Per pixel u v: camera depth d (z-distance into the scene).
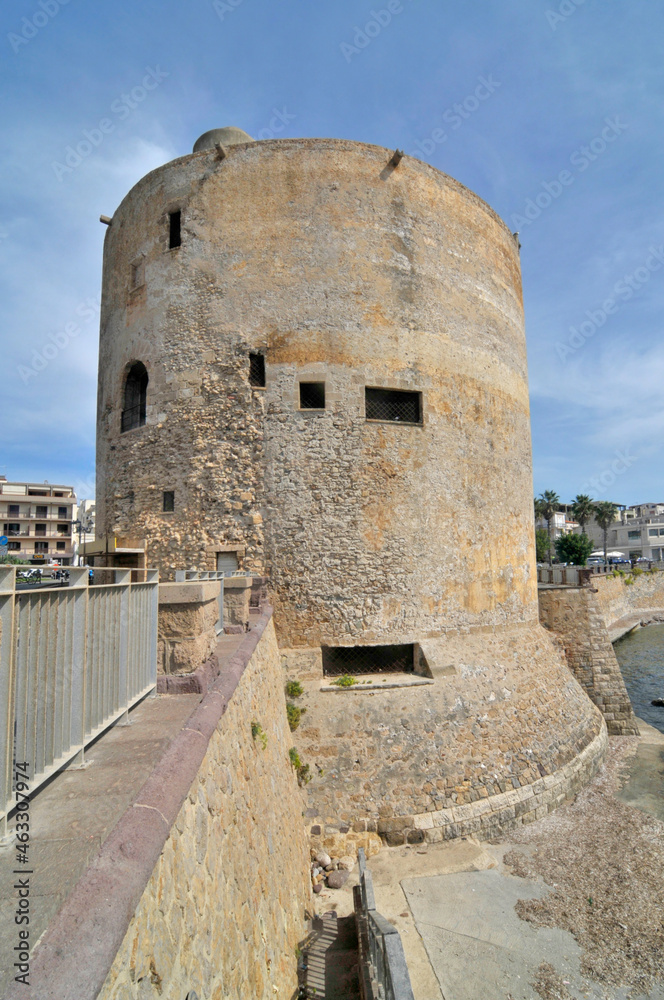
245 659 6.48
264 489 12.35
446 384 13.62
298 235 12.91
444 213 14.31
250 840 4.95
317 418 12.46
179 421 12.99
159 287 13.64
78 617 3.22
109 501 14.45
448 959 7.45
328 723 10.88
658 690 25.03
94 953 1.78
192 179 13.53
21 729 2.58
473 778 11.04
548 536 71.31
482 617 13.48
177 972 2.56
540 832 10.80
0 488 61.22
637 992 6.95
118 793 2.85
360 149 13.37
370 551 12.22
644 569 59.09
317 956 6.73
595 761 13.90
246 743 5.71
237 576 10.16
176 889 2.78
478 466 14.09
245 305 12.84
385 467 12.55
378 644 11.92
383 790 10.43
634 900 8.61
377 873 9.29
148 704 4.48
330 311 12.73
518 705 12.62
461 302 14.33
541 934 7.90
